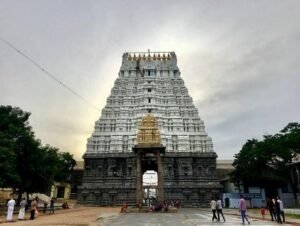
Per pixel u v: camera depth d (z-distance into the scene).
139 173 60.09
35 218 38.97
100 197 91.62
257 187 83.69
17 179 53.00
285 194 80.31
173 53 118.88
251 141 82.44
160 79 112.38
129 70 114.69
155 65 115.88
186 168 95.62
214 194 91.50
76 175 124.19
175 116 104.75
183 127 103.75
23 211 36.97
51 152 69.69
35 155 60.16
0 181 49.00
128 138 100.56
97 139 100.88
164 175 94.25
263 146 74.50
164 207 56.12
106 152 98.50
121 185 92.56
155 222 33.09
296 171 77.06
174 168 95.88
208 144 100.50
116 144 99.56
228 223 31.39
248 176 78.62
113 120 104.50
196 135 102.12
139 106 106.44
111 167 95.88
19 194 63.06
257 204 80.56
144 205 65.19
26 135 59.34
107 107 107.19
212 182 94.62
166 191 91.81
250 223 31.45
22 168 59.06
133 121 103.69
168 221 34.47
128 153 96.69
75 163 116.38
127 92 109.75
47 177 64.19
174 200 90.62
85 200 91.56
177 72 115.00
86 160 97.56
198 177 95.31
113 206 88.44
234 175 84.69
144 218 39.72
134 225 29.52
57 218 39.34
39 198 104.44
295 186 76.62
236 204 80.94
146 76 112.62
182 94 110.31
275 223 31.55
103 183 94.25
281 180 80.06
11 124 57.62
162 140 99.00
